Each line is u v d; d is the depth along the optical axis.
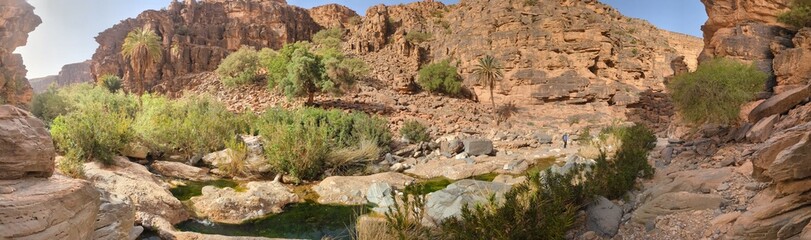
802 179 4.80
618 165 8.95
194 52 55.31
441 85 46.84
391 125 30.30
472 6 60.38
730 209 5.88
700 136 13.52
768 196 5.59
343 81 38.41
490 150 21.23
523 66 45.53
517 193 6.98
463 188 10.09
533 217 6.20
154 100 26.61
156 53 35.91
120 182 9.94
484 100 45.91
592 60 45.34
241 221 9.95
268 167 15.39
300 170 14.67
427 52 58.00
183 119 20.83
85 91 32.81
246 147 16.25
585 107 41.00
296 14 78.31
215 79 49.66
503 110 41.44
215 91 45.66
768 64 17.33
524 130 33.94
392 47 61.72
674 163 10.68
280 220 10.12
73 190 4.06
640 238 6.29
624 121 36.62
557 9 53.16
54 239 3.72
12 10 24.08
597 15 54.94
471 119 37.38
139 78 35.16
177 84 50.66
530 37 47.62
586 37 47.06
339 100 39.97
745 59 18.44
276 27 71.06
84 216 4.23
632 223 6.78
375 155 18.50
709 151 10.56
